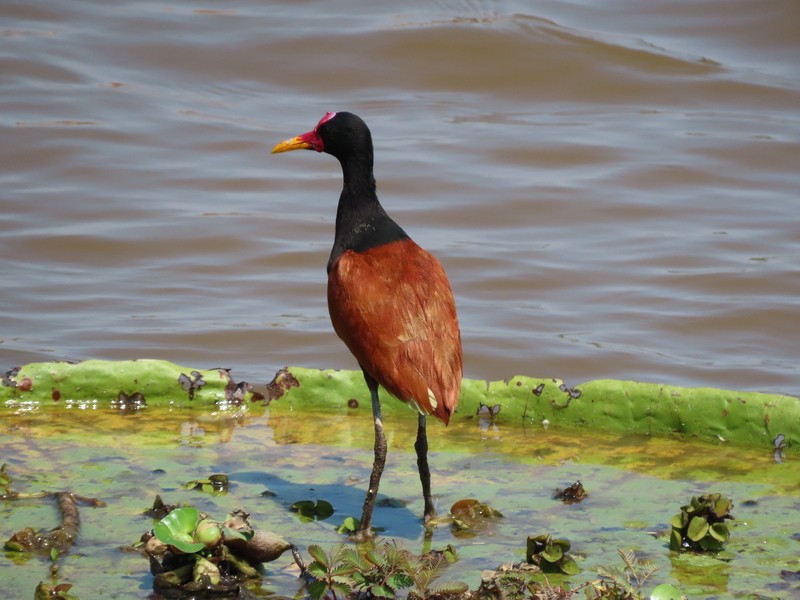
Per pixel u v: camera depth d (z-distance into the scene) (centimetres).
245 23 2278
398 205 1697
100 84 2050
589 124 1991
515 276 1493
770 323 1370
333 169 1852
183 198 1705
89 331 1315
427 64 2152
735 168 1830
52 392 1063
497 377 1248
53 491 859
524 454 976
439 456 970
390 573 690
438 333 803
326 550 773
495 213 1683
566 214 1686
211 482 885
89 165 1777
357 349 816
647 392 1028
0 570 733
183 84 2088
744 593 716
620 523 830
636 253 1562
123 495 860
